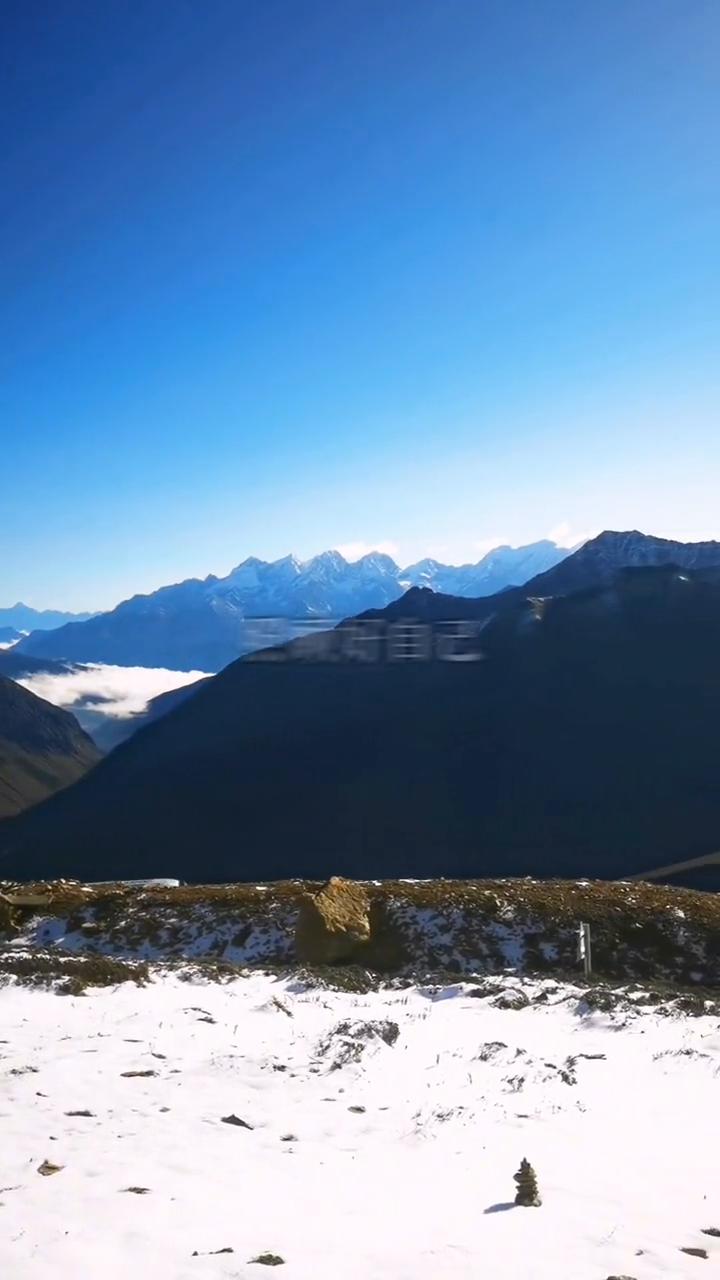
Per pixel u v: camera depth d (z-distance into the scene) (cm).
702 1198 915
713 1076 1366
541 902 3616
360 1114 1205
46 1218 840
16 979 2023
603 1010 1825
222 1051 1496
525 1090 1309
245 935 3419
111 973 2112
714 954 3328
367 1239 795
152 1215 850
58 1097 1243
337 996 2055
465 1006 1961
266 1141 1091
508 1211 864
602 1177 972
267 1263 732
